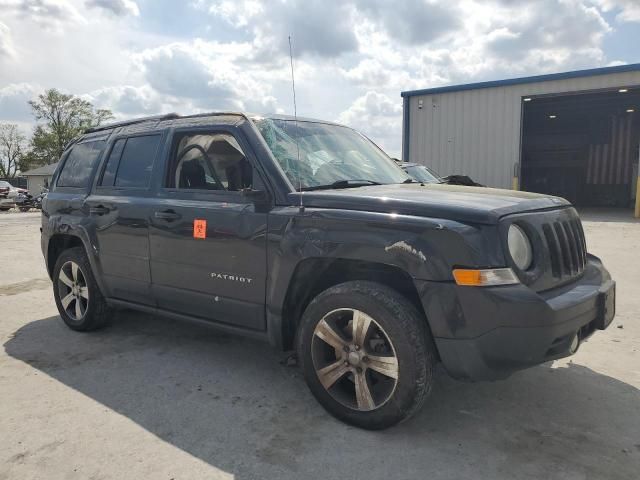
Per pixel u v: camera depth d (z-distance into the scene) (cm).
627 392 343
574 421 304
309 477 250
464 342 260
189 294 376
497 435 289
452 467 257
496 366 262
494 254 259
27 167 7762
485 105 2028
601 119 2917
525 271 271
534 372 378
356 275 317
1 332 484
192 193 376
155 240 390
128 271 419
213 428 297
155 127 426
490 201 290
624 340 443
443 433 291
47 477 250
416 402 275
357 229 289
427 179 962
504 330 254
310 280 325
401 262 272
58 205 492
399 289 305
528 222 282
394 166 432
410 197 297
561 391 345
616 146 2912
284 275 315
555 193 3120
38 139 7162
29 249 1102
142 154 428
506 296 253
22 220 2095
